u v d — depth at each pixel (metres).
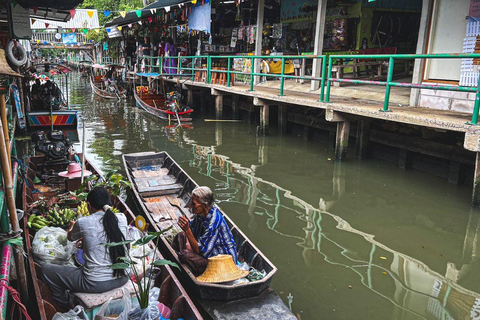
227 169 9.73
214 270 4.28
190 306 3.58
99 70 34.44
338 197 7.88
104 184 6.33
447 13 8.42
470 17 7.92
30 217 5.13
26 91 13.77
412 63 15.82
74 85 33.00
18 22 8.18
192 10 15.52
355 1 14.64
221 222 4.59
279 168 9.79
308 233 6.34
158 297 3.97
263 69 15.66
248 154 11.10
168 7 12.98
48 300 3.97
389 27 15.41
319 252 5.75
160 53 21.41
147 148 11.84
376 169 9.57
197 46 19.36
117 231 3.80
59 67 14.09
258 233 6.30
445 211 7.18
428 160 9.17
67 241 4.60
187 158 10.73
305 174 9.30
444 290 4.89
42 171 7.89
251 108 15.61
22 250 3.75
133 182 7.54
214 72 15.96
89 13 12.48
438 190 8.15
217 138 13.12
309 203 7.57
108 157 10.75
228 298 4.13
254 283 4.14
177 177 8.07
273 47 17.33
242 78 16.72
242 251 5.13
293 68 16.17
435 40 8.69
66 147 8.43
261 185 8.56
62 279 3.76
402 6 15.29
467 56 6.50
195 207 4.57
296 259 5.55
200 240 4.54
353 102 9.74
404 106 9.08
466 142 6.63
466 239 6.20
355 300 4.66
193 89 19.61
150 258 4.48
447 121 6.91
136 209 7.15
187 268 4.43
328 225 6.64
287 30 17.72
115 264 3.49
